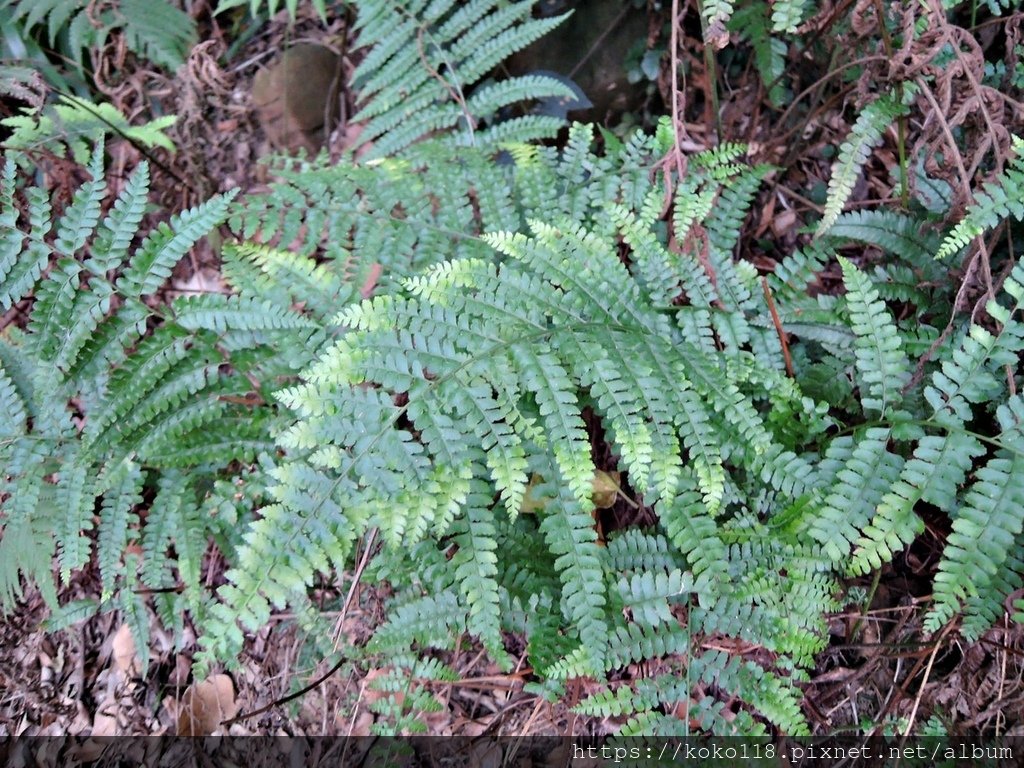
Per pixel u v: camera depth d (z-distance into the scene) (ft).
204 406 2.32
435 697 2.42
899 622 2.26
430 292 2.04
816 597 2.12
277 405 2.35
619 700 2.08
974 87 2.12
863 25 2.27
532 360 2.00
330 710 2.46
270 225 2.43
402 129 2.67
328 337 2.28
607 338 2.07
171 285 2.94
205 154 3.10
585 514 2.06
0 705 2.66
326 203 2.44
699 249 2.26
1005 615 2.17
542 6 2.87
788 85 2.75
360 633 2.47
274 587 1.87
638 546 2.22
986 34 2.52
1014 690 2.17
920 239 2.32
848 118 2.73
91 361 2.28
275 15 3.18
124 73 3.12
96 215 2.24
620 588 2.14
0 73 2.61
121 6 2.97
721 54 2.81
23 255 2.23
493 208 2.40
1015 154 2.15
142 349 2.25
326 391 1.95
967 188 2.14
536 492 2.10
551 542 2.06
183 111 2.99
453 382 1.97
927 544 2.32
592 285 2.11
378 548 2.32
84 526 2.34
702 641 2.20
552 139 2.88
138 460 2.35
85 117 2.73
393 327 2.00
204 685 2.56
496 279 2.07
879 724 2.19
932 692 2.22
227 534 2.42
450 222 2.42
